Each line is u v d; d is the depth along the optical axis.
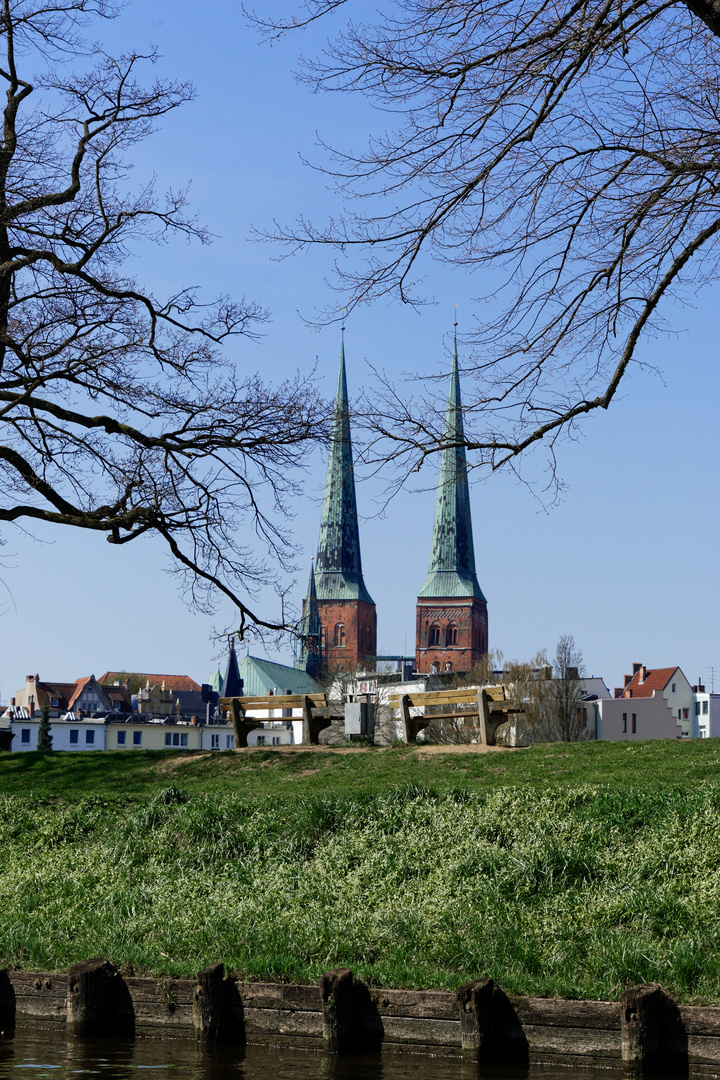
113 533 22.09
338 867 13.88
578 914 11.36
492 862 12.82
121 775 21.17
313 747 21.95
